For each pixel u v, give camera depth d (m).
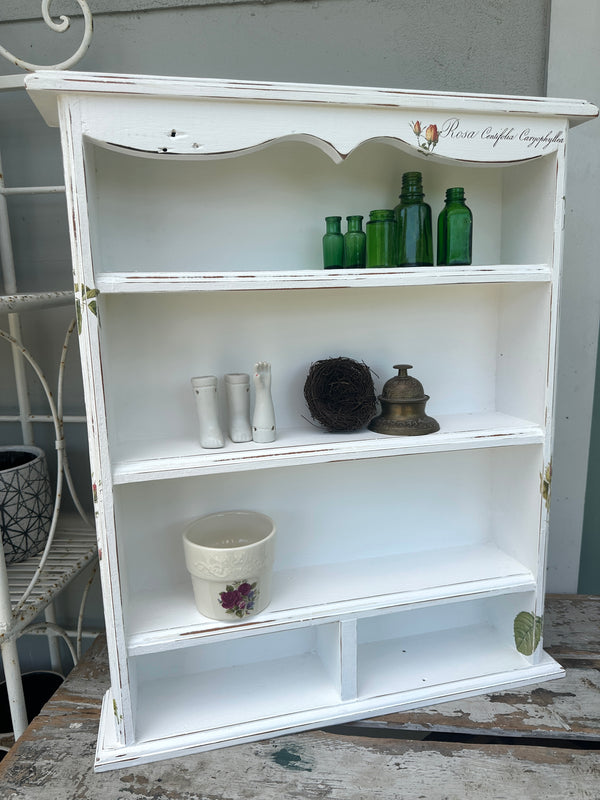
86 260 0.64
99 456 0.68
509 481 0.95
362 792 0.69
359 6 0.95
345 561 0.96
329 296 0.88
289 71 0.96
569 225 1.06
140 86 0.62
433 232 0.91
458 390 0.96
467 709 0.83
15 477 0.90
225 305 0.85
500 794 0.69
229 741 0.77
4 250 0.97
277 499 0.92
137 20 0.93
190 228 0.82
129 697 0.74
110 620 0.72
